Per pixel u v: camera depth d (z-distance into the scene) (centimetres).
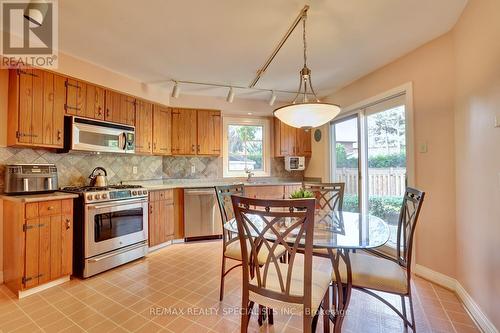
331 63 283
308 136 468
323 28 213
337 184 271
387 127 296
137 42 237
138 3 180
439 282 228
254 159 474
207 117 416
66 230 240
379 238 156
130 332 167
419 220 245
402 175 276
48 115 250
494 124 156
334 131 409
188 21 203
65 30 216
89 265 250
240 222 139
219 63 285
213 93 398
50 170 259
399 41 236
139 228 306
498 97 151
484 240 171
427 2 182
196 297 213
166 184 400
